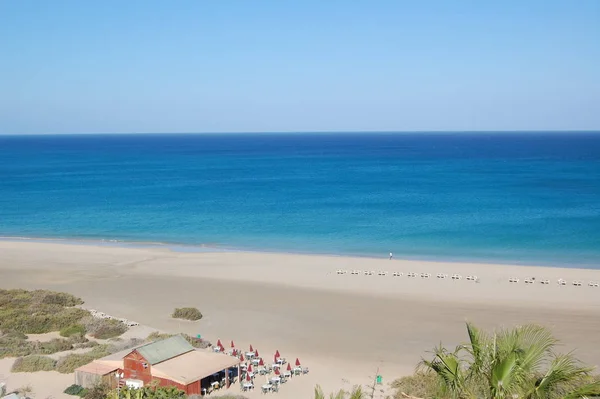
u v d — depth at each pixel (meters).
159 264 59.31
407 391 27.75
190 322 40.97
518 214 87.00
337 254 63.88
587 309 42.44
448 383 11.77
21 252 66.12
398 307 43.72
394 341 36.69
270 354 34.94
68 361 32.41
